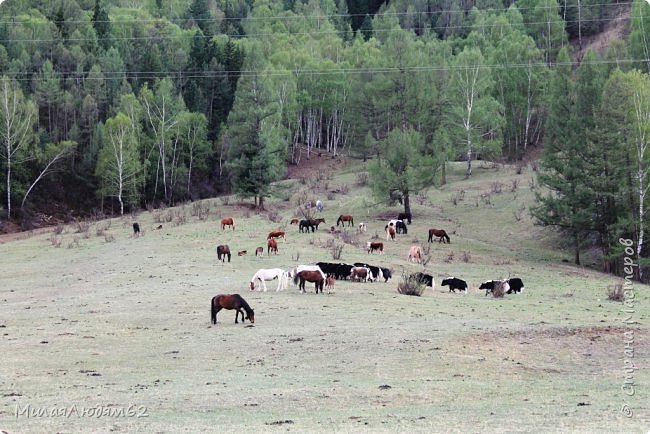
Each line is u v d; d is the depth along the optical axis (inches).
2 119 3489.2
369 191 3250.5
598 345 989.2
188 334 1017.5
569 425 628.7
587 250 2379.4
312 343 956.0
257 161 2989.7
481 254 2159.2
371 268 1588.3
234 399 705.6
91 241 2364.7
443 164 3107.8
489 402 710.5
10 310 1238.3
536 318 1188.5
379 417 649.0
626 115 2146.9
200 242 2101.4
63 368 826.2
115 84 4301.2
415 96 3161.9
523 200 2866.6
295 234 2268.7
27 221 3398.1
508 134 4215.1
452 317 1161.4
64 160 3801.7
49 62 4050.2
